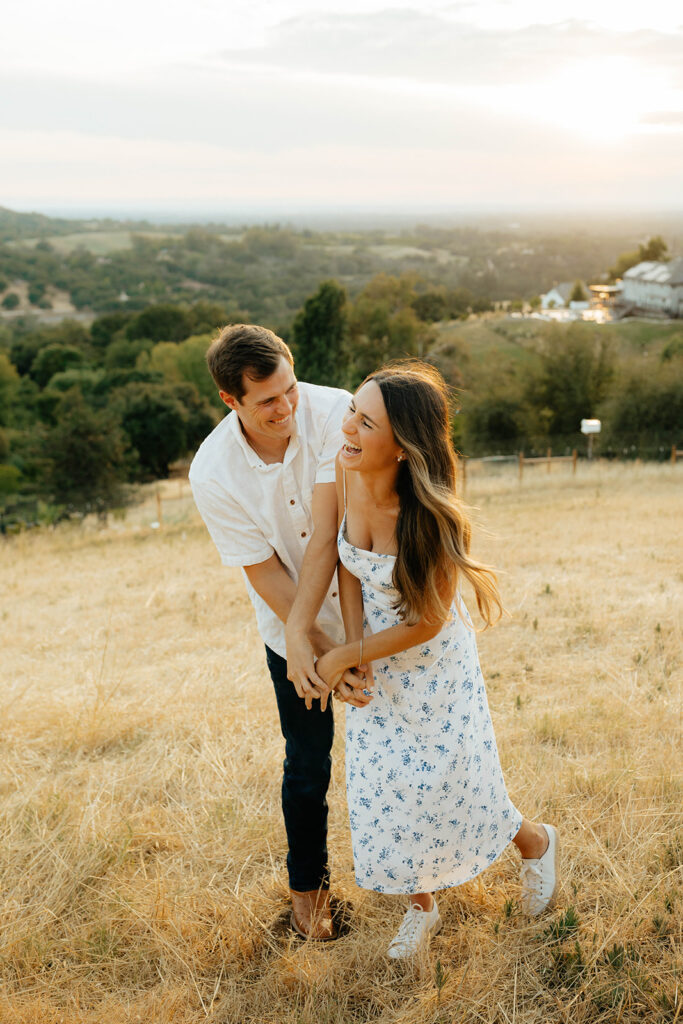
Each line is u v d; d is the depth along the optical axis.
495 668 4.55
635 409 36.31
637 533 9.89
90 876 2.74
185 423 47.19
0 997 2.24
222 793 3.24
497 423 40.91
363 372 62.25
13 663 5.67
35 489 28.14
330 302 56.09
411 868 2.24
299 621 2.21
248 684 4.59
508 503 16.61
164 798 3.31
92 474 27.17
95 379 64.62
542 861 2.46
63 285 176.38
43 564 11.81
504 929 2.39
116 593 8.43
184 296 167.12
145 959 2.39
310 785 2.42
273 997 2.23
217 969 2.35
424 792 2.18
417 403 1.92
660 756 3.23
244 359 2.02
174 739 3.82
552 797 3.00
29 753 3.74
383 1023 2.09
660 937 2.31
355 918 2.54
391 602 2.12
